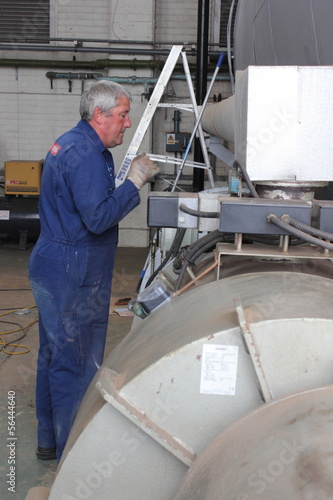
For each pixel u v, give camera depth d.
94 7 6.30
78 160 1.73
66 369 1.91
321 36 1.46
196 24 6.33
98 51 6.17
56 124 6.59
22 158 6.67
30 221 5.96
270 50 1.84
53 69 6.43
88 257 1.84
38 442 2.15
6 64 6.34
